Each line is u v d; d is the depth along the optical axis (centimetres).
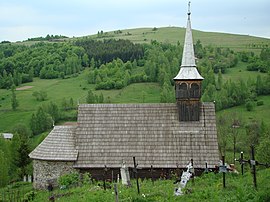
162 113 4975
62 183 4381
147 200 2639
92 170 4619
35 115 13075
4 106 15062
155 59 16562
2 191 4900
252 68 17200
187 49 4909
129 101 13638
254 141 9212
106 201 2789
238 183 2784
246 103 12800
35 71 18950
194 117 4850
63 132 4919
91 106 5122
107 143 4762
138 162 4550
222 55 18975
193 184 3164
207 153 4556
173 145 4666
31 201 3797
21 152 8194
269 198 2270
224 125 9962
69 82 17225
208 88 13425
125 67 16612
